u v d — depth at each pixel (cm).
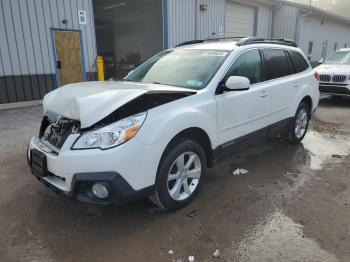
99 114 283
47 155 304
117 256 274
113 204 283
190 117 329
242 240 295
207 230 310
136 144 283
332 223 323
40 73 984
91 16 1079
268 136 492
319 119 818
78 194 287
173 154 321
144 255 275
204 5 1467
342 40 2859
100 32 2586
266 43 484
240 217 333
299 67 555
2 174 443
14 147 555
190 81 385
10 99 934
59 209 349
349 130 705
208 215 337
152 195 321
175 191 335
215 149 380
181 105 331
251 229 312
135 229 312
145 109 300
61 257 273
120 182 277
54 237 300
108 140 276
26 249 283
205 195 380
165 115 310
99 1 1834
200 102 351
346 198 376
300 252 279
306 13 2005
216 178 430
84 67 1093
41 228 314
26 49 941
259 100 439
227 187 403
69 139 288
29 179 426
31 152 331
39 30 959
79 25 1052
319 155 529
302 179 430
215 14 1551
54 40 998
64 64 1037
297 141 577
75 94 318
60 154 285
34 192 389
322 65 1095
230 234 304
